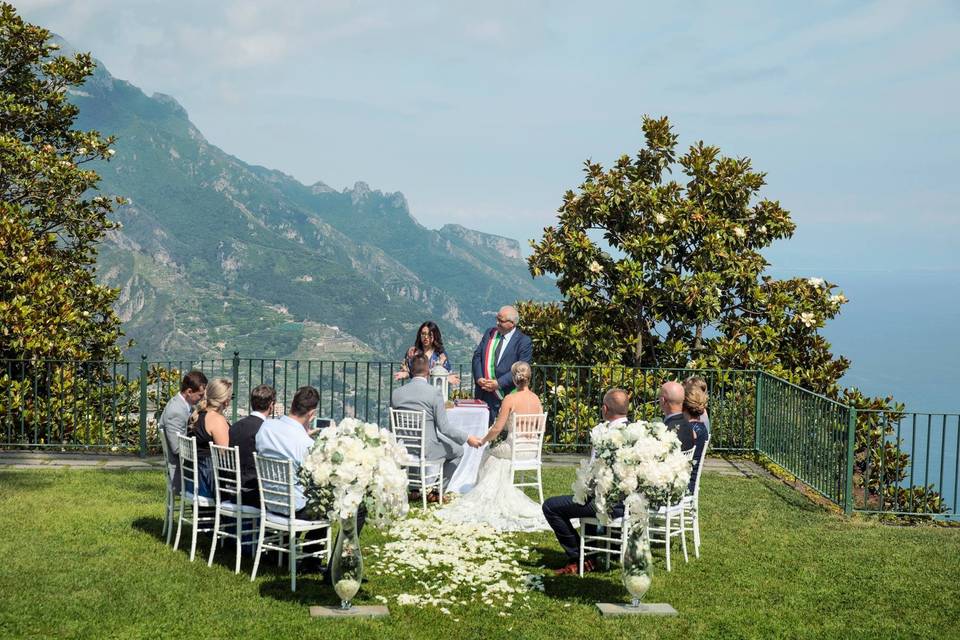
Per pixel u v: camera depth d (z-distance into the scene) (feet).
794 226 60.85
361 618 22.15
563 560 27.94
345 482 21.79
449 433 35.12
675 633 21.86
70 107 69.77
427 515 33.19
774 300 59.26
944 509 40.16
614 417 25.93
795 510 36.06
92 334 61.98
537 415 33.73
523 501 33.09
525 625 22.16
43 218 65.21
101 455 45.91
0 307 52.01
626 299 57.57
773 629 22.29
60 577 24.35
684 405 29.01
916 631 22.49
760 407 48.29
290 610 22.61
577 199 60.59
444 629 21.68
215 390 26.94
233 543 28.17
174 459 28.37
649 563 23.41
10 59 67.82
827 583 26.30
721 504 36.73
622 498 23.24
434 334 41.45
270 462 24.56
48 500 34.24
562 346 57.31
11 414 49.52
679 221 58.18
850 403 53.62
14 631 20.34
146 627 21.02
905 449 51.85
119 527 30.07
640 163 61.98
